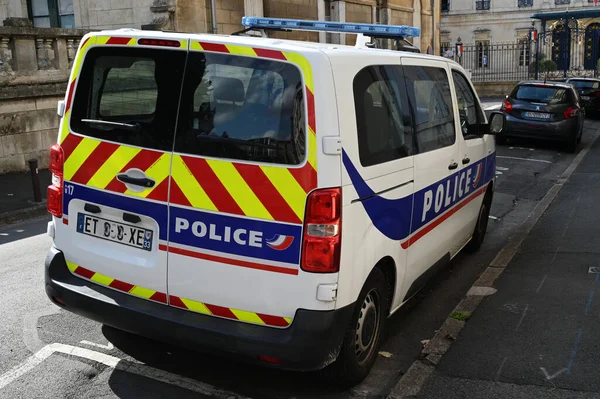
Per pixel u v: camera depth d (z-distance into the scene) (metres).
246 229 3.44
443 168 5.05
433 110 4.96
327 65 3.44
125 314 3.73
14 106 11.80
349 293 3.54
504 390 3.96
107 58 3.84
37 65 12.41
